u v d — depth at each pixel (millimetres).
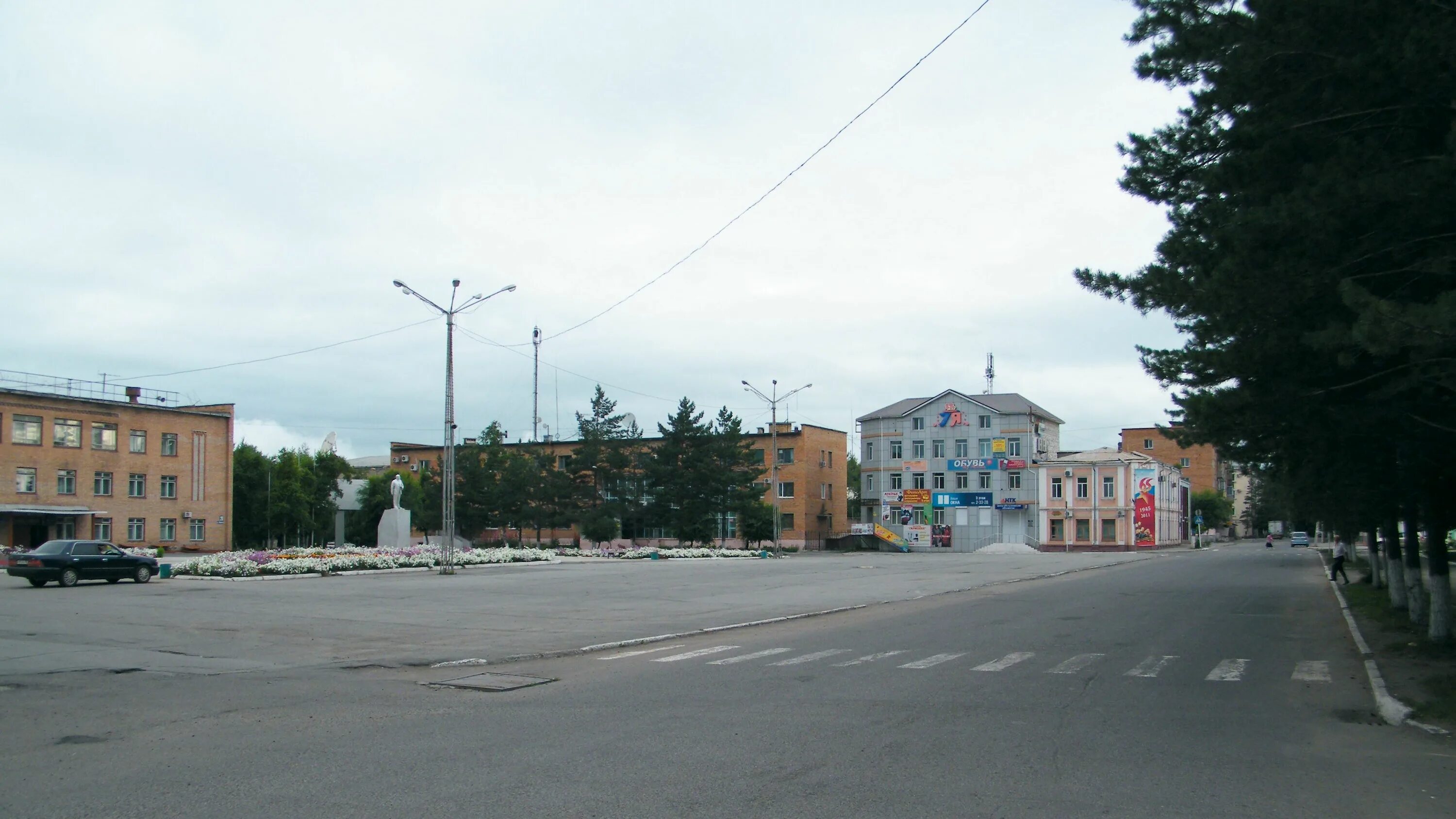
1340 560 33469
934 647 16078
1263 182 11398
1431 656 14570
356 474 108125
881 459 87938
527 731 9000
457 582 33594
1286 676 13031
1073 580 37031
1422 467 14961
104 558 31516
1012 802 6688
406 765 7645
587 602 25906
